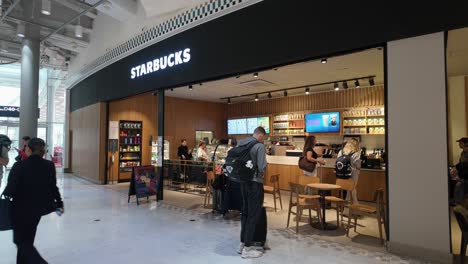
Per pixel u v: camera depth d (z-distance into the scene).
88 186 8.98
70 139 13.09
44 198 2.91
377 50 5.32
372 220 5.25
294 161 7.59
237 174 3.54
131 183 6.63
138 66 7.64
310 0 4.27
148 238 4.16
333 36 4.03
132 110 10.26
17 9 8.33
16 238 2.79
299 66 6.51
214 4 5.67
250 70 5.13
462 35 4.45
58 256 3.49
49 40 9.96
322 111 9.43
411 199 3.42
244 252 3.48
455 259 3.36
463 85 7.32
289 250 3.73
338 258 3.46
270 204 6.45
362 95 8.71
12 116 14.28
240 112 12.30
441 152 3.25
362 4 3.78
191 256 3.52
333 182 6.39
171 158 11.17
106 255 3.53
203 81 6.09
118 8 7.43
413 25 3.39
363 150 8.31
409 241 3.43
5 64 12.14
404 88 3.49
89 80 10.45
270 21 4.75
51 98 15.15
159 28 6.92
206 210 5.89
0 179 5.64
